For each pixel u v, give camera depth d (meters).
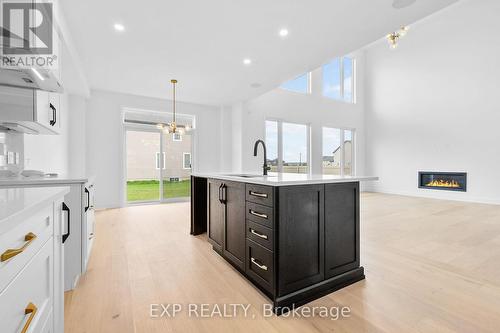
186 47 3.36
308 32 3.02
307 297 1.69
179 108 6.12
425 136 6.98
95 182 5.11
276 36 3.10
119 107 5.36
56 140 3.78
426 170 6.93
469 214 4.59
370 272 2.15
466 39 6.18
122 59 3.71
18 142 2.47
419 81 7.11
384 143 8.01
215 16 2.67
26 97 1.89
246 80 4.67
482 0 5.93
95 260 2.40
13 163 2.38
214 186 2.55
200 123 6.41
